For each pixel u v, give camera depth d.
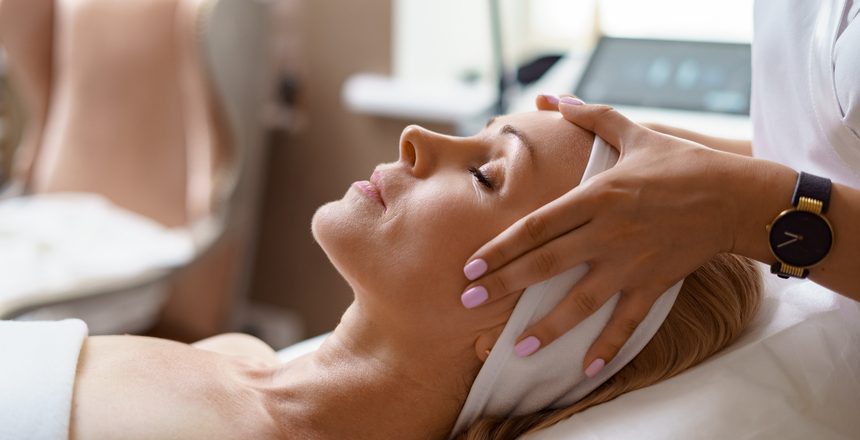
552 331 0.82
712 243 0.78
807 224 0.75
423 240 0.86
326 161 2.38
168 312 2.20
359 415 0.89
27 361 0.88
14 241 1.83
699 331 0.87
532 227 0.78
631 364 0.88
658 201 0.77
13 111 2.43
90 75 2.11
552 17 2.06
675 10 1.69
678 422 0.80
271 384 0.94
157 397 0.87
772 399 0.81
